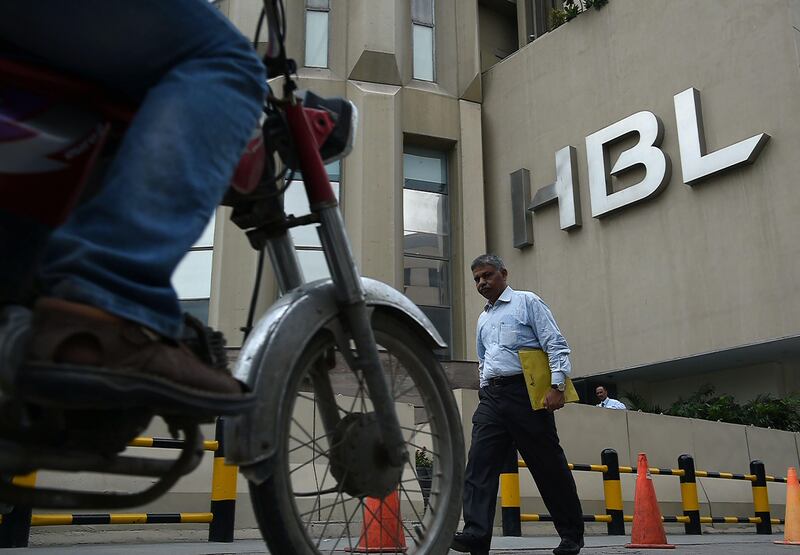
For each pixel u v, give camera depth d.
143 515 6.18
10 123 1.58
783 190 15.95
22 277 1.63
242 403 1.68
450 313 18.92
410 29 20.02
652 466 12.08
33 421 1.46
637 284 18.12
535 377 5.07
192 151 1.59
